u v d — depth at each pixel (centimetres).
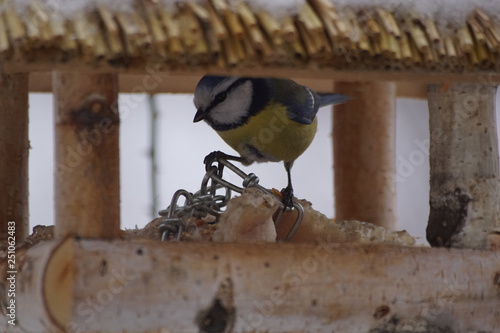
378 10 496
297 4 485
